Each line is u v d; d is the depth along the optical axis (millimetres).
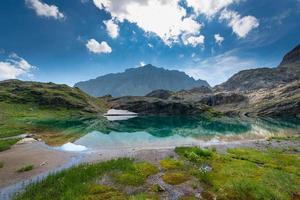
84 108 141375
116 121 103688
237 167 27031
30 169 28188
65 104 139750
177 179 23656
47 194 19312
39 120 92562
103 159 33750
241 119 131625
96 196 19156
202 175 24297
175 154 35500
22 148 40094
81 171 24969
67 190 20016
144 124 95062
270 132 74812
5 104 122688
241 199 18984
